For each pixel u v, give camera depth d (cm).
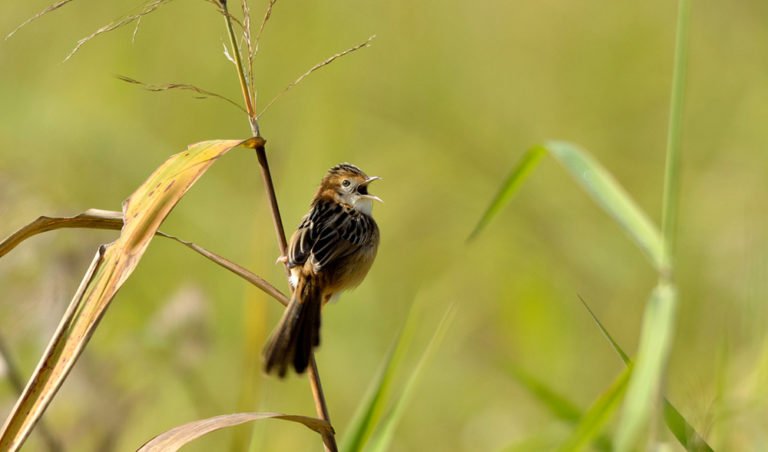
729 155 1570
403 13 1744
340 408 1172
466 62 1738
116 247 522
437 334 681
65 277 889
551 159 1605
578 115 1695
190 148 541
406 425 1180
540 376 1202
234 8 820
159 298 1245
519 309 1264
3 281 880
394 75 1719
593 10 1783
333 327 1291
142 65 1644
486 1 1775
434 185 1524
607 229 1441
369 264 765
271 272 1302
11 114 1467
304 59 1664
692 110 1712
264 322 783
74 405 905
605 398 579
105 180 1437
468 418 1186
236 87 1641
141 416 952
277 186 1391
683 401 798
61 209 946
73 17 1644
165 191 529
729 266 1248
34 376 507
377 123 1641
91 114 1479
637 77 1745
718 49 1755
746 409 730
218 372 1150
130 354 941
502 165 1606
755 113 1605
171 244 1353
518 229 1464
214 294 1280
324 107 1512
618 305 1339
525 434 1130
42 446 881
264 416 519
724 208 1437
